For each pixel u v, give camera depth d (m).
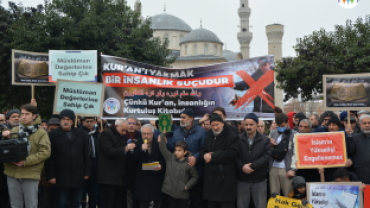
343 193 6.49
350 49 22.38
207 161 6.57
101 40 19.97
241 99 8.84
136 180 7.22
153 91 8.98
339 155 6.90
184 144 6.83
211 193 6.63
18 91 21.03
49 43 18.94
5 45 19.39
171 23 62.84
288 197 6.86
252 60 8.82
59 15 19.95
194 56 52.88
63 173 6.70
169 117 6.93
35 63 9.00
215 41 54.66
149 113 8.97
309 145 7.01
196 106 8.95
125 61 8.94
